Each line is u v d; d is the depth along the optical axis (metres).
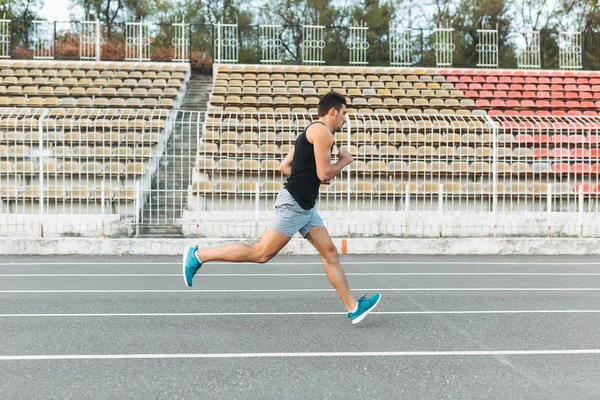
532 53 24.48
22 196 12.95
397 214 12.90
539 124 15.90
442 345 4.57
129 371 3.88
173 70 21.02
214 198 13.07
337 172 4.66
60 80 18.70
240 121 15.21
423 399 3.39
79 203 12.20
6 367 3.96
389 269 9.31
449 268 9.46
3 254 10.73
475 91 20.06
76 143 14.60
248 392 3.49
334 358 4.20
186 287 7.40
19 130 14.62
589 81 21.39
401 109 17.30
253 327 5.16
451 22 36.72
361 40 23.83
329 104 4.75
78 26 28.12
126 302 6.35
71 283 7.72
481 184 13.45
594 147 15.95
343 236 12.41
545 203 14.20
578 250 11.45
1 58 22.09
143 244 10.91
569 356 4.30
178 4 37.50
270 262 10.02
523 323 5.39
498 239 11.39
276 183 13.43
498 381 3.71
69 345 4.53
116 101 17.50
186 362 4.09
